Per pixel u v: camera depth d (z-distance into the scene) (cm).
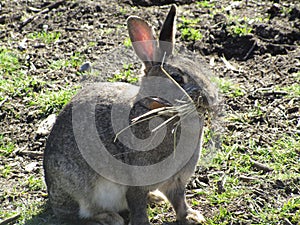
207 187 167
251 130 179
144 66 158
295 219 158
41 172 173
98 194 159
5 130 184
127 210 164
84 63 202
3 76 200
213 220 158
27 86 196
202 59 202
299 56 202
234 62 204
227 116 183
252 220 158
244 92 190
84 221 162
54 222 162
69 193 159
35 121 187
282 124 180
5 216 162
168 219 161
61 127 160
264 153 173
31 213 163
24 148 179
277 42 209
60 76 200
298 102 186
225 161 172
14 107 190
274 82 194
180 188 159
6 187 169
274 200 162
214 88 154
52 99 190
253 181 167
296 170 169
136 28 158
